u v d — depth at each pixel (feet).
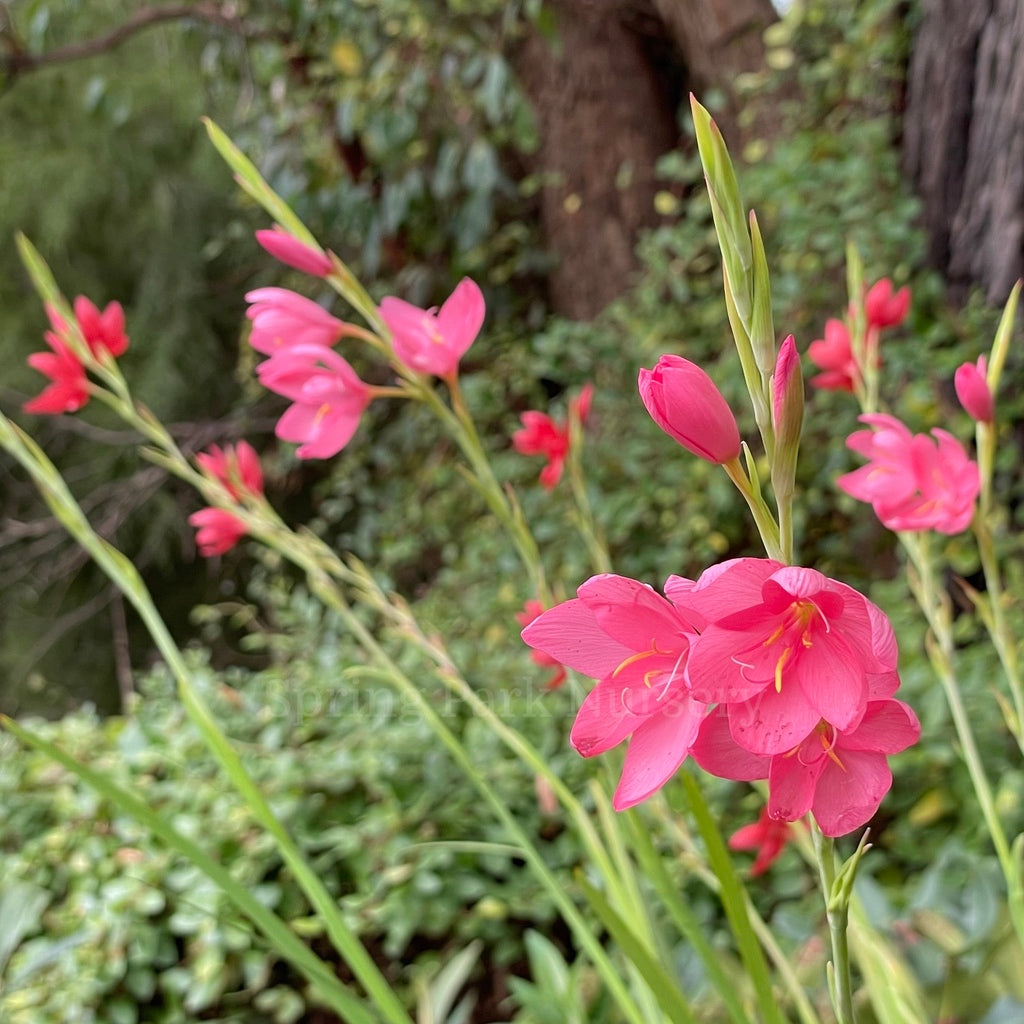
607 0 5.22
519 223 5.67
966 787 2.69
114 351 1.73
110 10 7.68
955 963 1.86
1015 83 3.36
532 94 5.44
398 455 5.69
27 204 8.66
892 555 4.04
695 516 4.11
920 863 2.69
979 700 2.75
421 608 4.32
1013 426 3.58
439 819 2.93
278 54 5.38
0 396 8.41
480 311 1.49
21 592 8.57
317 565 1.63
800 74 4.34
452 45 4.78
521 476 4.78
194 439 7.43
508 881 2.92
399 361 1.50
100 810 3.08
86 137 8.75
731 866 1.12
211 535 1.81
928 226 3.91
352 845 2.87
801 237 3.94
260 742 3.33
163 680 3.76
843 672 0.82
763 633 0.84
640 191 5.27
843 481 1.45
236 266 9.00
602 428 4.58
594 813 2.87
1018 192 3.42
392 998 1.34
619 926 1.08
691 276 4.77
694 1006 1.96
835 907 0.84
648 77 5.38
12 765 3.37
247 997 2.89
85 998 2.72
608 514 4.14
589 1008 2.28
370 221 5.31
